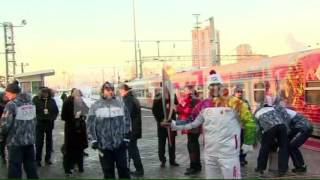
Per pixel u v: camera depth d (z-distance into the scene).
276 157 11.70
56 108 13.69
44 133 14.63
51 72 27.30
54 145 18.95
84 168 13.11
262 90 22.59
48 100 13.60
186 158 14.70
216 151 7.45
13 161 8.95
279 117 11.26
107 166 8.52
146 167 13.09
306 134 11.73
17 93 9.04
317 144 17.06
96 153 16.09
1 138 9.06
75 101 12.05
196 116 7.89
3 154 14.01
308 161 13.59
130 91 11.59
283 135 11.23
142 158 14.88
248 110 7.50
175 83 37.91
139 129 11.53
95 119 8.48
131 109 11.40
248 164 13.09
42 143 13.48
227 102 7.48
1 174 12.20
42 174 12.25
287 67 20.48
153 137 21.44
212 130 7.47
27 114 9.03
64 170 12.31
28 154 9.17
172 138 13.16
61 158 15.14
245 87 24.42
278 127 11.20
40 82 27.19
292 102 20.03
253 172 11.83
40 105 13.45
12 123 8.88
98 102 8.52
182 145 18.12
